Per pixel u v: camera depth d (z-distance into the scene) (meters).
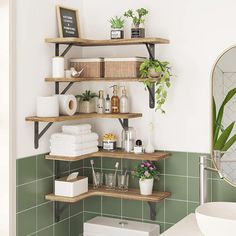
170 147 3.34
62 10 3.32
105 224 3.39
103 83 3.54
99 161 3.58
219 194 3.21
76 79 3.18
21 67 3.00
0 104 2.94
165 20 3.30
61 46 3.36
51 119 2.98
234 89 3.12
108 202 3.57
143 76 3.18
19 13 2.97
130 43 3.24
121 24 3.28
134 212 3.49
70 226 3.52
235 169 3.13
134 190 3.39
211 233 2.60
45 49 3.21
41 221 3.21
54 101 3.05
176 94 3.30
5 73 2.91
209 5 3.17
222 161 3.16
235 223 2.51
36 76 3.13
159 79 3.17
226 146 3.15
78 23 3.44
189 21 3.23
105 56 3.53
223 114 3.15
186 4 3.23
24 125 3.04
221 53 3.13
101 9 3.52
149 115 3.39
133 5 3.40
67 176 3.42
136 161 3.45
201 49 3.21
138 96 3.43
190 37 3.24
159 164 3.38
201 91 3.22
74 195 3.18
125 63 3.24
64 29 3.31
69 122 3.49
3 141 2.94
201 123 3.24
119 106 3.43
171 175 3.35
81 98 3.44
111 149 3.42
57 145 3.19
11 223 2.96
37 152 3.16
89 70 3.35
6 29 2.90
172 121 3.32
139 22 3.21
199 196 3.16
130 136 3.36
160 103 3.18
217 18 3.15
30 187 3.10
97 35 3.53
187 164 3.29
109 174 3.41
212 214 2.97
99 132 3.59
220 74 3.14
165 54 3.32
